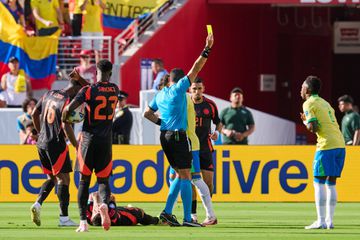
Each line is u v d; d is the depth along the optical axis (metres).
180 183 39.75
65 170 40.03
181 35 78.19
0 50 70.75
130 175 54.66
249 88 83.81
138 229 38.56
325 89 91.75
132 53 76.00
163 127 38.94
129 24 77.25
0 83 70.50
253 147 55.03
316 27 89.75
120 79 74.38
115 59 74.12
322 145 39.12
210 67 81.00
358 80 93.44
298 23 88.31
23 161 54.56
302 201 55.03
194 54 79.06
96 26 73.38
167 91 38.75
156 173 54.69
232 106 61.09
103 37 72.69
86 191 37.38
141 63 73.56
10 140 66.25
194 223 39.97
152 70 67.62
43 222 42.50
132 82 75.06
